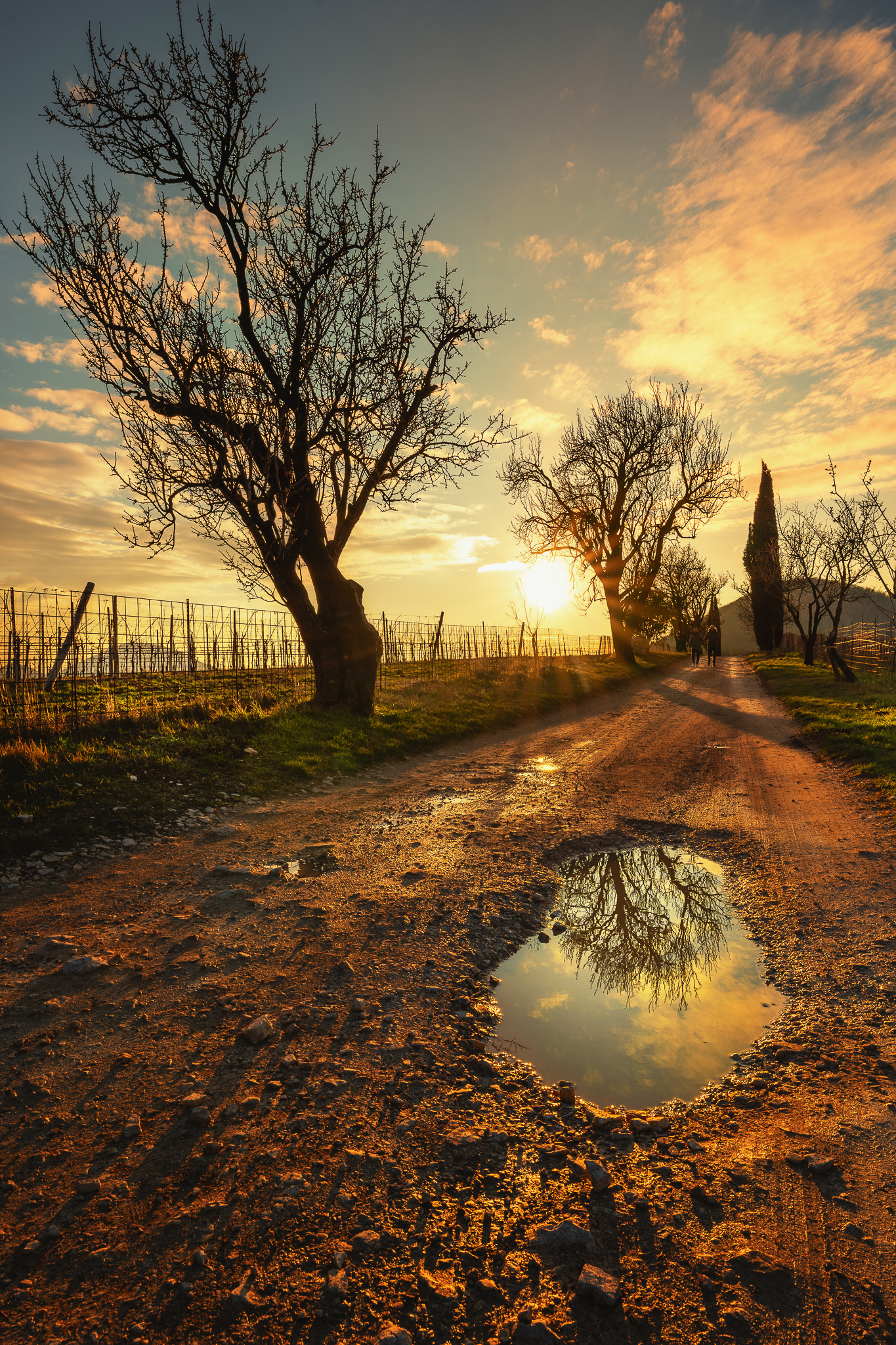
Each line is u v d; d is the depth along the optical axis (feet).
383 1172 7.68
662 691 78.64
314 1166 7.77
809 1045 10.25
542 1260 6.48
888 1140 8.02
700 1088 9.39
